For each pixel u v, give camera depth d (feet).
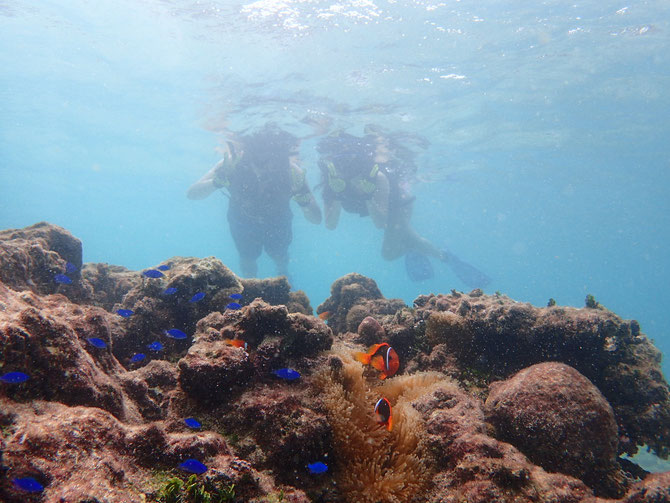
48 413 6.75
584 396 10.80
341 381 11.15
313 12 38.09
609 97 61.57
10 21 47.80
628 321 15.10
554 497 8.21
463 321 14.74
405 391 12.53
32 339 7.48
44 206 256.11
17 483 5.21
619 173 108.68
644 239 256.93
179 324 15.89
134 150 104.22
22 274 13.33
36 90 69.26
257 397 9.85
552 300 15.47
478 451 9.25
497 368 14.16
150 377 11.93
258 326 12.00
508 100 59.93
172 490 6.70
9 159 126.72
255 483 7.64
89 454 6.26
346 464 9.56
